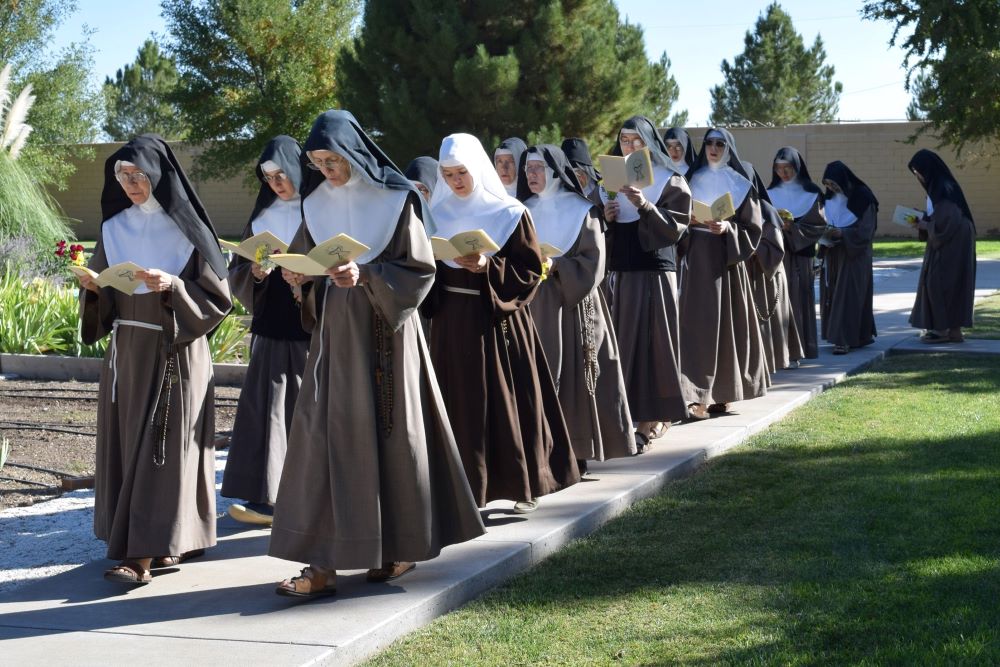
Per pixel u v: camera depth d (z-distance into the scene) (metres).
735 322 7.98
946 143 24.11
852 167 34.09
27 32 32.72
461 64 23.83
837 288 11.25
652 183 6.42
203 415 4.80
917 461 6.51
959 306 11.65
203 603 4.36
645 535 5.31
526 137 24.50
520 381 5.28
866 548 4.93
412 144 24.62
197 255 4.81
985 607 4.18
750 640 3.95
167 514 4.59
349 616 4.12
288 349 5.70
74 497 6.34
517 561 4.85
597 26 26.23
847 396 8.92
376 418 4.33
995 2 22.03
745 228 7.87
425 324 5.84
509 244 5.26
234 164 35.16
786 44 55.00
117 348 4.78
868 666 3.66
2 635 4.04
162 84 63.47
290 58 34.59
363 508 4.27
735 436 7.34
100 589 4.58
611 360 6.27
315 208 4.56
